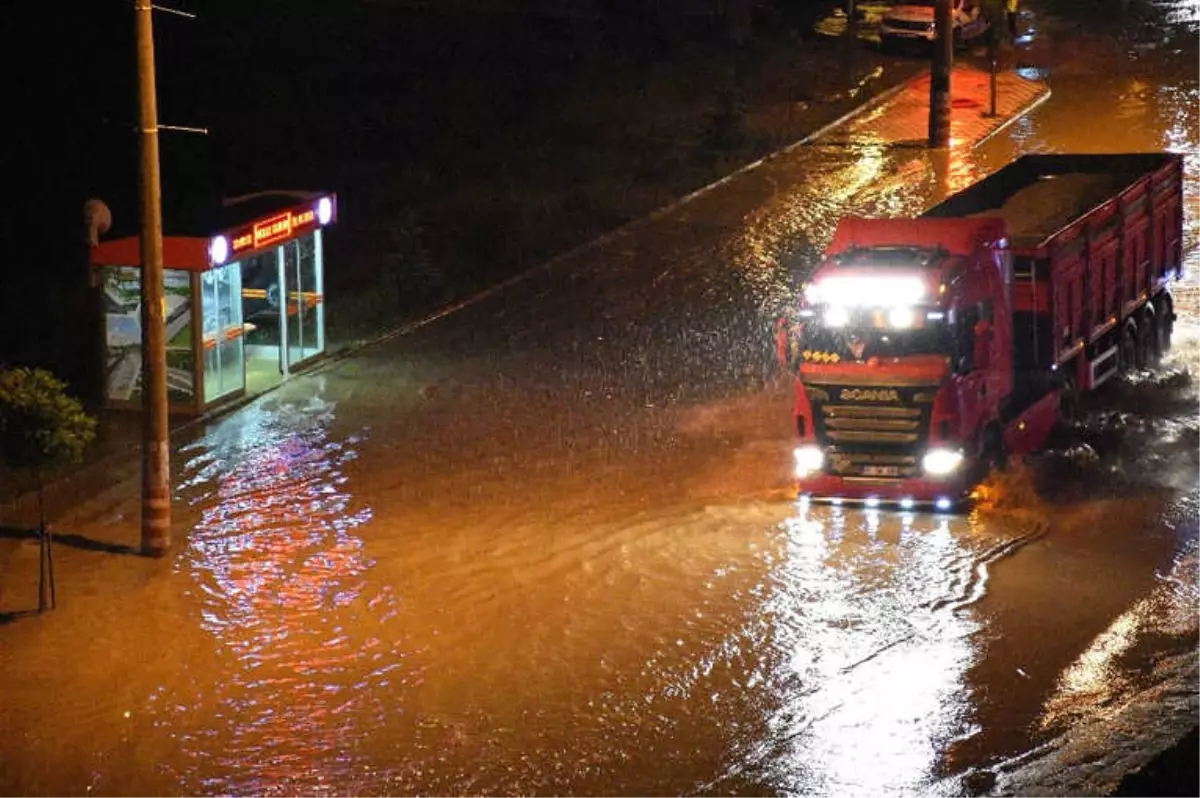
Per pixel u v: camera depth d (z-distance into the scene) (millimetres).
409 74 67000
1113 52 68062
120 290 36312
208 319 36781
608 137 59500
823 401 29797
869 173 53781
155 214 28297
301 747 21906
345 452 34375
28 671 24422
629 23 73625
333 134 60188
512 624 25797
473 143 59250
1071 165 41156
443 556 28672
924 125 58562
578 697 23234
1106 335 36906
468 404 37281
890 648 24516
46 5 73250
